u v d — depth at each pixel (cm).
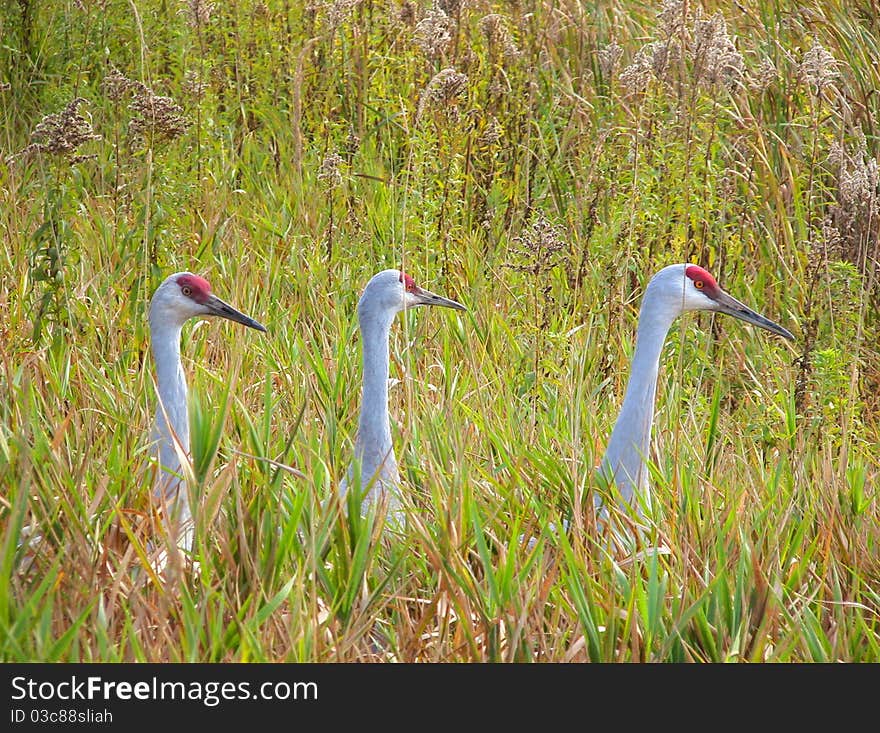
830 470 1028
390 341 1281
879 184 1400
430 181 1463
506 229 1550
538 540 855
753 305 1413
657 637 793
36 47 1817
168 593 761
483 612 792
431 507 964
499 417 1111
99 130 1683
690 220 1430
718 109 1560
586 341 1262
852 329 1303
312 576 776
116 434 972
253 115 1773
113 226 1398
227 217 1525
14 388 1016
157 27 1823
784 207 1545
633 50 1877
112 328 1220
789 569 885
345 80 1777
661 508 947
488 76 1700
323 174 1423
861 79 1628
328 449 1019
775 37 1708
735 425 1253
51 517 838
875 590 921
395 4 1806
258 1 1805
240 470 946
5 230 1417
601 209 1485
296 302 1346
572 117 1709
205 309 1009
